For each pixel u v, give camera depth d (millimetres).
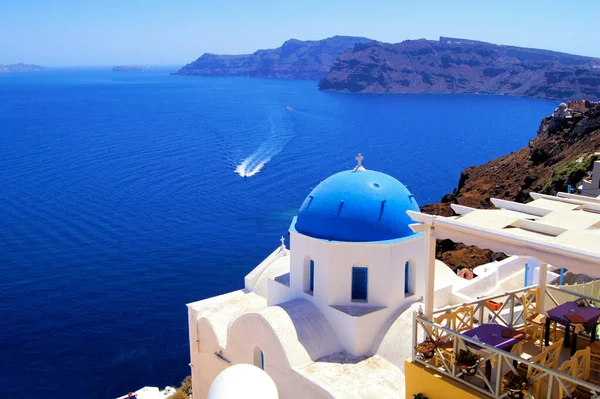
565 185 48031
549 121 78625
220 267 62875
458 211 14211
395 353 18656
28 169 103438
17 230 71438
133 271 60875
